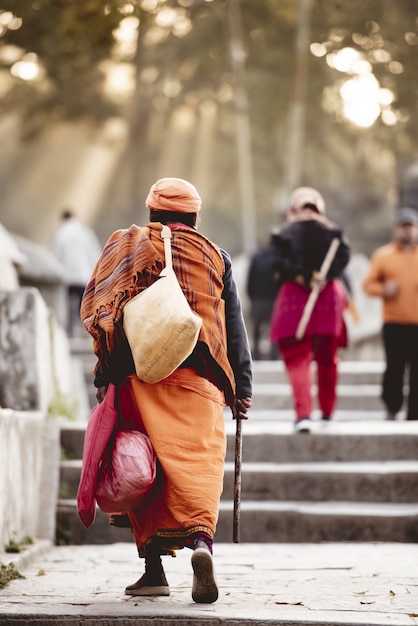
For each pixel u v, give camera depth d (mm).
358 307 25828
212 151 76250
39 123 55094
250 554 10555
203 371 7859
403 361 15617
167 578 9070
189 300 7836
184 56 50031
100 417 7711
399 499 12180
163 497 7594
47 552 10898
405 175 30875
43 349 13148
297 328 13172
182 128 76938
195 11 48438
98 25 19031
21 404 12484
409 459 12969
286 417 16625
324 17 43906
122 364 7828
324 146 55875
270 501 12273
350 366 19422
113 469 7551
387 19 44094
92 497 7602
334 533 11586
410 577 8961
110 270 7855
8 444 10141
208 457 7680
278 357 22266
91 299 7957
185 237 7973
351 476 12242
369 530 11586
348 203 57312
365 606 7699
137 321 7562
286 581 8805
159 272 7828
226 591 8328
